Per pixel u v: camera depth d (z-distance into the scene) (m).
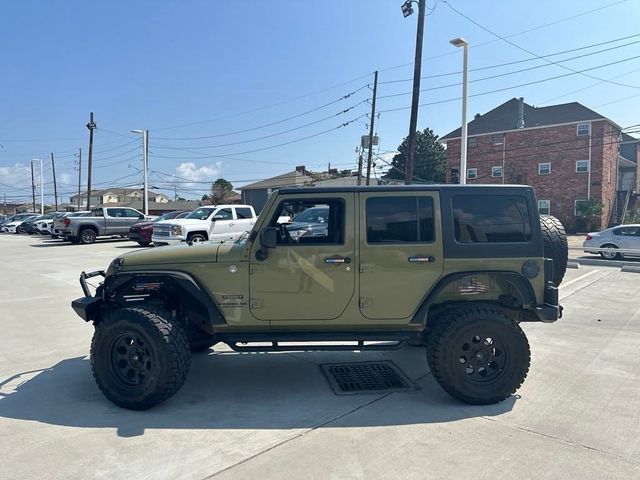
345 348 4.59
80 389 4.86
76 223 24.00
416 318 4.54
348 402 4.50
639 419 4.07
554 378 5.07
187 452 3.54
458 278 4.53
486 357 4.42
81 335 6.97
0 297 9.95
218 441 3.71
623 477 3.18
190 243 5.18
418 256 4.51
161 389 4.23
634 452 3.50
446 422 4.04
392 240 4.54
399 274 4.52
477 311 4.43
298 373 5.33
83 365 5.63
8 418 4.15
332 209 4.66
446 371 4.34
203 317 4.74
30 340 6.70
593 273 13.28
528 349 4.39
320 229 4.64
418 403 4.46
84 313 4.57
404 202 4.57
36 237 34.09
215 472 3.26
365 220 4.53
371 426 3.97
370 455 3.48
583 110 39.91
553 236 5.37
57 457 3.47
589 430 3.86
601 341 6.50
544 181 40.72
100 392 4.77
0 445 3.66
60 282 11.95
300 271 4.49
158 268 4.55
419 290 4.54
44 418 4.15
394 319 4.55
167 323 4.32
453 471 3.25
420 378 5.17
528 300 4.55
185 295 4.79
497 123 44.12
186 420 4.11
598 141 38.19
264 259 4.49
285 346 4.59
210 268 4.51
